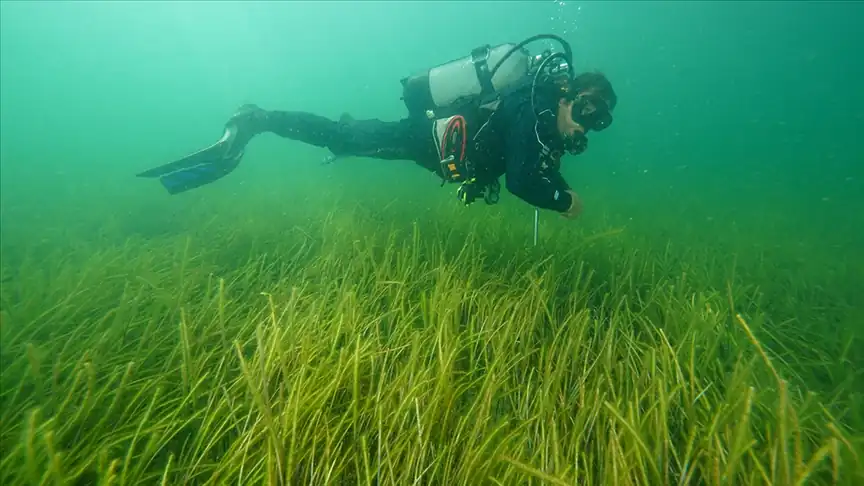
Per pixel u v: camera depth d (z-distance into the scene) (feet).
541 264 10.08
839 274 12.26
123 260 10.73
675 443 5.12
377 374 5.92
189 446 5.06
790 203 31.42
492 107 11.07
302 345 5.99
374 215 15.80
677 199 31.32
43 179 35.70
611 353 6.43
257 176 43.70
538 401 5.38
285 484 4.14
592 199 29.22
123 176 39.40
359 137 13.70
